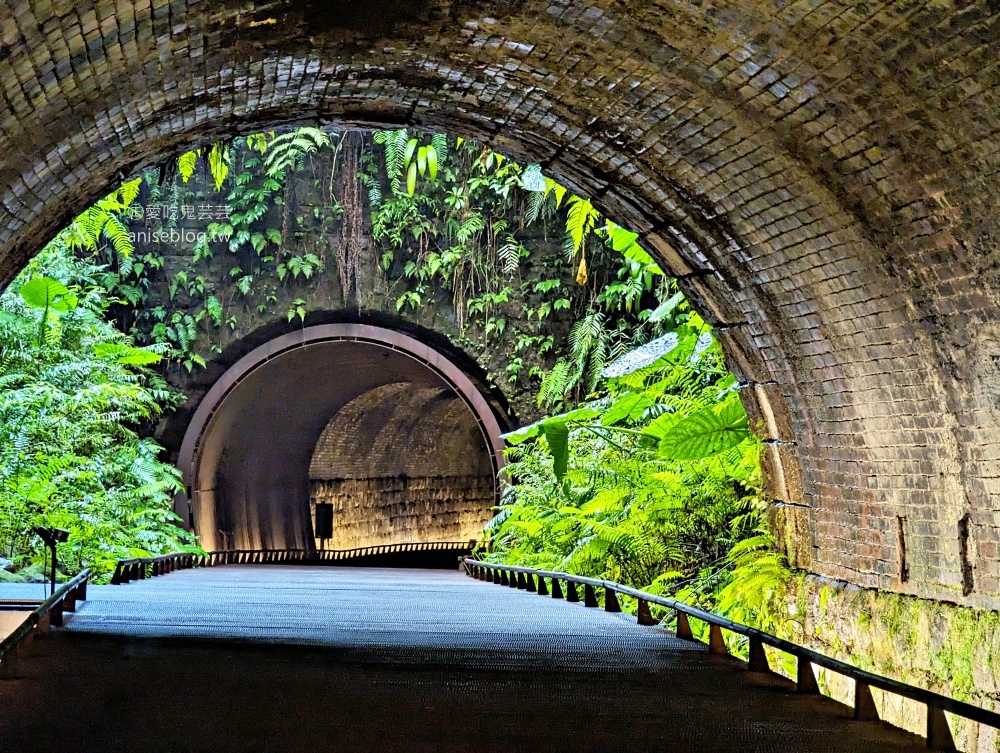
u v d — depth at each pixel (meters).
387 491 42.28
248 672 10.52
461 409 43.16
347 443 38.78
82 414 24.22
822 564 13.55
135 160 12.71
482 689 9.88
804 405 13.18
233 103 12.45
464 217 29.09
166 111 11.57
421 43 11.29
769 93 9.57
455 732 8.01
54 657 11.23
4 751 7.11
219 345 29.59
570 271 29.50
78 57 8.62
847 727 8.50
